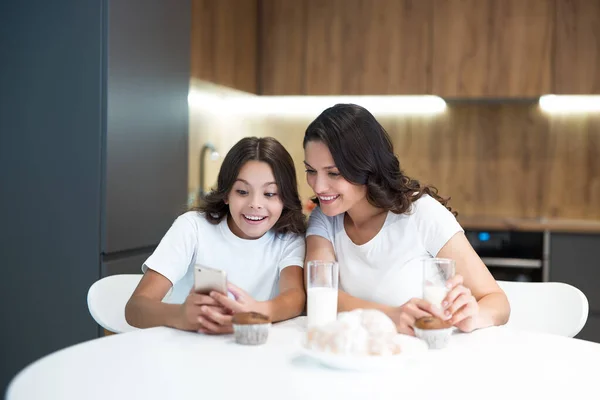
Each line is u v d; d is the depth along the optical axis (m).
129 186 2.64
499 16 3.76
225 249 1.85
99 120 2.49
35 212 2.56
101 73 2.49
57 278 2.53
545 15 3.72
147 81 2.76
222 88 3.58
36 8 2.55
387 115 4.22
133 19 2.65
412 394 1.04
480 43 3.78
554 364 1.23
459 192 4.16
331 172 1.65
